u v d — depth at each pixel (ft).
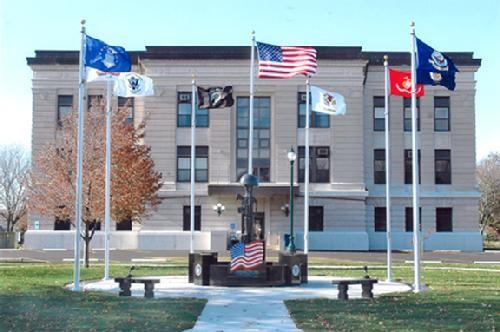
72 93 170.81
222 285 69.31
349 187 167.94
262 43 86.28
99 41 69.62
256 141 169.37
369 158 174.60
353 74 168.96
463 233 172.76
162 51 168.04
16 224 273.75
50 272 87.92
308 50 86.07
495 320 44.86
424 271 95.09
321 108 90.79
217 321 44.91
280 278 69.67
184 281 75.10
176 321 44.47
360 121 168.96
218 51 168.04
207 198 166.09
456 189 174.60
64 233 165.78
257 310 50.42
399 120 175.32
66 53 171.94
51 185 100.78
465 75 176.55
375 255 144.36
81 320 44.60
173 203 166.20
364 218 167.53
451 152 175.42
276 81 168.76
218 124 168.14
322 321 44.55
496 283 75.10
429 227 173.37
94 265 103.81
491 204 235.20
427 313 48.32
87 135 101.81
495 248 198.39
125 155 102.99
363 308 51.31
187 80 168.96
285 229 165.37
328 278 80.79
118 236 164.35
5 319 44.98
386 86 81.51
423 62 66.95
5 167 259.39
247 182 71.67
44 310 49.57
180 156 168.25
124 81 79.97
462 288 68.80
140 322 43.88
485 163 251.80
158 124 167.73
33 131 169.37
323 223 167.02
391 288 69.46
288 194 162.50
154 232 164.45
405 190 173.68
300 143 168.35
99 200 98.48
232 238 150.41
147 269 95.35
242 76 168.35
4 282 72.43
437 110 176.65
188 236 163.94
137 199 105.50
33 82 170.60
